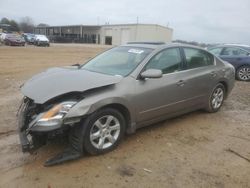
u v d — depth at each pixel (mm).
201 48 5945
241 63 11930
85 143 3928
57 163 3814
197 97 5680
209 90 5992
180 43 5531
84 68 5125
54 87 3879
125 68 4684
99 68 4961
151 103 4641
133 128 4496
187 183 3547
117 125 4266
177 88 5074
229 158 4250
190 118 6000
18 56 21578
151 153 4289
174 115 5297
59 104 3703
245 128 5555
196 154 4336
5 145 4410
